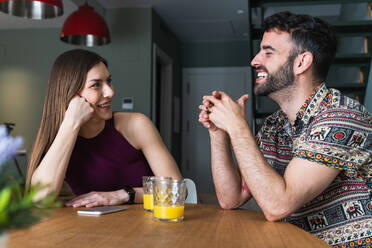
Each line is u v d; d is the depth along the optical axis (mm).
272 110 3773
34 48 5258
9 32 5316
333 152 1084
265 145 1376
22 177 330
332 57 1304
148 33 5090
